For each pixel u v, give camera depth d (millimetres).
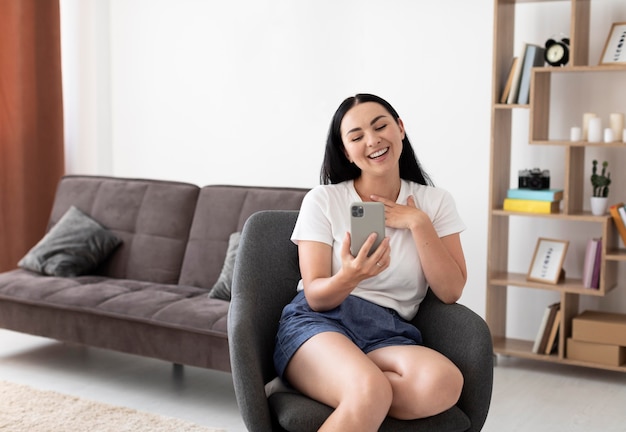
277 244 2441
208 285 3725
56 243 3998
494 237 3891
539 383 3646
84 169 5316
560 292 4059
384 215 2139
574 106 3961
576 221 3980
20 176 4996
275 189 3701
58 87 5152
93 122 5246
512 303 4176
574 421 3176
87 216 4137
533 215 3750
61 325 3588
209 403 3363
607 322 3658
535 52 3803
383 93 4398
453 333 2215
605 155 3910
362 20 4418
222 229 3744
